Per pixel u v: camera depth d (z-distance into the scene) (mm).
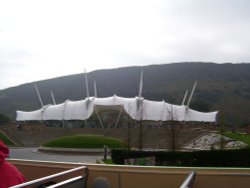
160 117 83875
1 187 3934
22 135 70250
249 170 4820
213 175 4895
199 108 163375
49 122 99500
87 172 5219
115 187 5270
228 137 61812
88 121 93125
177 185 4980
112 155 25406
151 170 5133
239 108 188250
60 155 45938
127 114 84938
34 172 5891
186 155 22938
